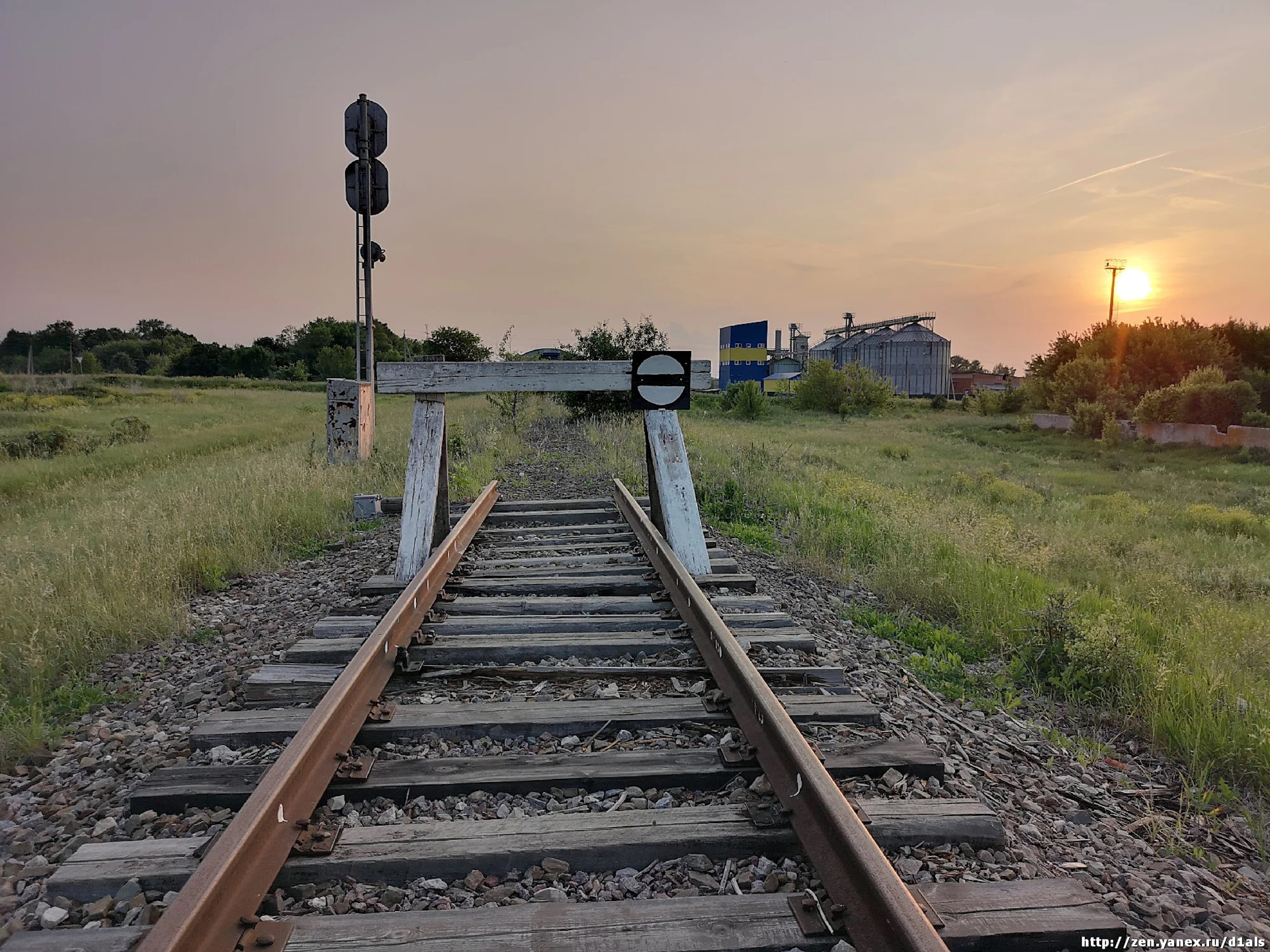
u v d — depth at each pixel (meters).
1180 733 4.06
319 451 14.16
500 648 4.59
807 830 2.69
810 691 4.26
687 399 7.14
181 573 6.64
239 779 3.24
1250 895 2.86
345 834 2.78
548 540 7.82
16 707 4.21
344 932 2.28
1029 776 3.63
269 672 4.39
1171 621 6.33
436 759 3.37
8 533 9.39
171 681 4.64
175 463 16.44
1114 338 33.84
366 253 14.77
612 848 2.71
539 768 3.28
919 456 21.45
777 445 18.83
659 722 3.71
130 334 108.44
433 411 7.12
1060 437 28.88
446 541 6.72
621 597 5.80
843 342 91.94
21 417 27.19
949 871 2.73
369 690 3.89
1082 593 6.95
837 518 9.52
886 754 3.50
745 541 8.44
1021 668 5.05
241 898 2.31
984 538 8.29
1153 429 26.33
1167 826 3.29
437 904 2.50
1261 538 11.17
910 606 6.40
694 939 2.28
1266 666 5.29
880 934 2.16
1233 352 33.41
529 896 2.54
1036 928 2.40
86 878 2.59
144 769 3.48
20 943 2.29
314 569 7.29
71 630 5.10
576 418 23.52
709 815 2.91
